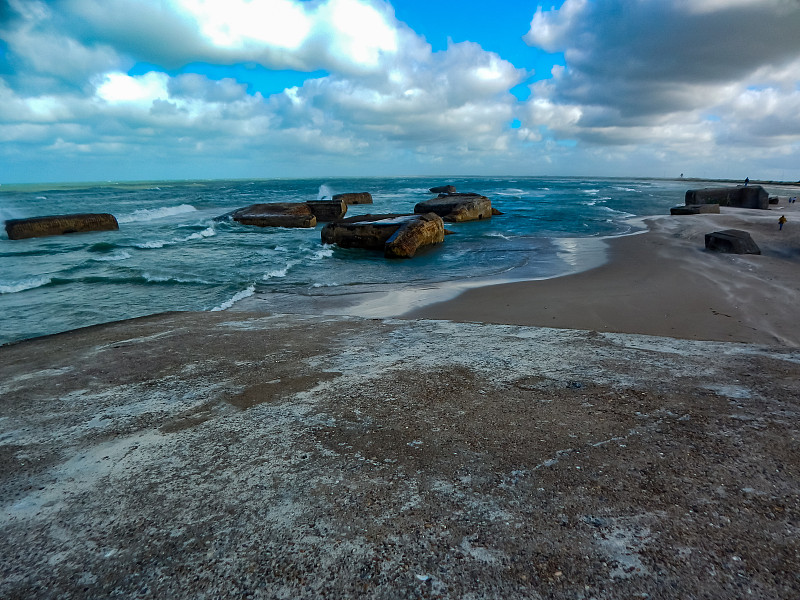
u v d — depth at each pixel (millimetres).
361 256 14641
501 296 8531
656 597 1061
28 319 7285
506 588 1107
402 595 1103
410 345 3482
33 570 1244
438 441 1854
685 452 1681
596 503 1414
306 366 3039
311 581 1160
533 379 2539
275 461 1764
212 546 1304
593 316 7121
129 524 1423
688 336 6152
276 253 14680
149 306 8141
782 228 15805
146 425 2193
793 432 1795
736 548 1206
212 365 3217
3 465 1858
